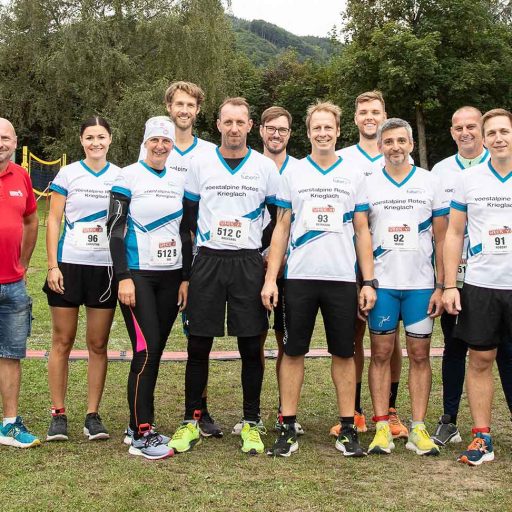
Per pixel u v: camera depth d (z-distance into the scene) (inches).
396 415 188.9
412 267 172.6
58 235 179.6
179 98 193.3
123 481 146.7
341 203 168.9
